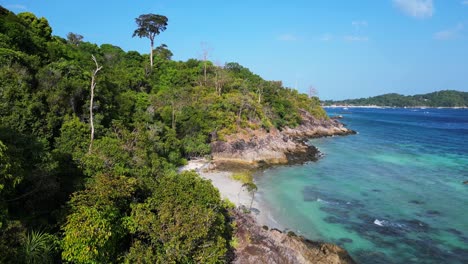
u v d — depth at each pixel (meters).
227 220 32.12
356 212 40.00
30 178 20.20
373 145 91.12
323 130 116.38
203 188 28.08
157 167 35.72
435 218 38.53
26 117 29.64
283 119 105.88
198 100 77.88
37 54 43.94
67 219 19.61
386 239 33.22
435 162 68.88
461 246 32.00
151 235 21.53
